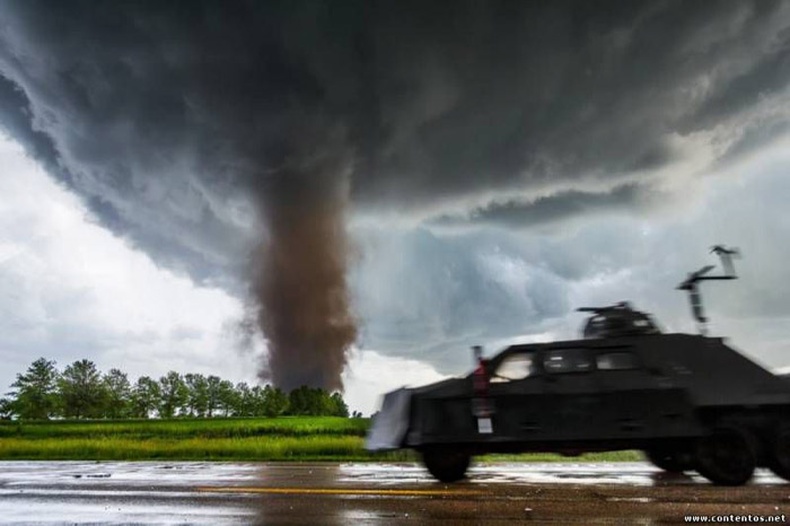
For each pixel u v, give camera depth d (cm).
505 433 812
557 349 853
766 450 791
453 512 565
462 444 827
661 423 782
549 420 806
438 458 847
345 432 3184
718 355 834
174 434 3634
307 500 665
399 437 845
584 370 829
